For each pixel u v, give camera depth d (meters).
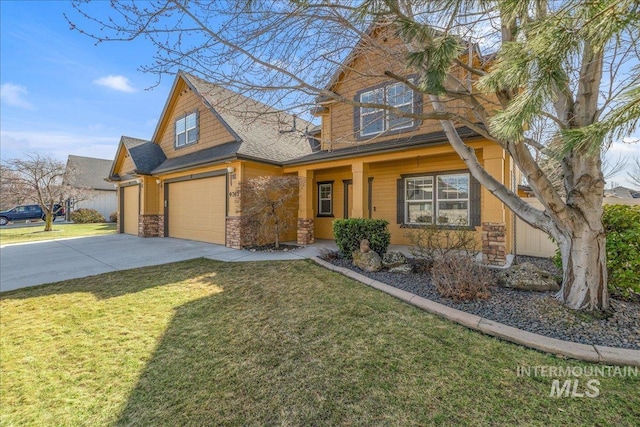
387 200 9.73
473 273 4.55
